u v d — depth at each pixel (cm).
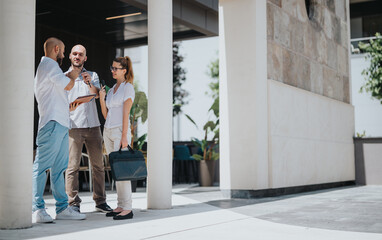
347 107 1205
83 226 425
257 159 770
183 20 1328
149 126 590
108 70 1609
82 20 1386
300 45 964
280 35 877
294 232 391
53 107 460
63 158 474
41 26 1412
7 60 401
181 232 389
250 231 396
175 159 1289
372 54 2059
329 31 1137
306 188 954
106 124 496
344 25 1246
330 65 1132
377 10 2741
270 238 361
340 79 1196
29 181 411
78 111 522
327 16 1129
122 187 489
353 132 1236
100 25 1432
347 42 1262
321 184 1033
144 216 505
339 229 409
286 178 863
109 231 393
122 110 493
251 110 778
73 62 504
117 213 495
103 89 516
